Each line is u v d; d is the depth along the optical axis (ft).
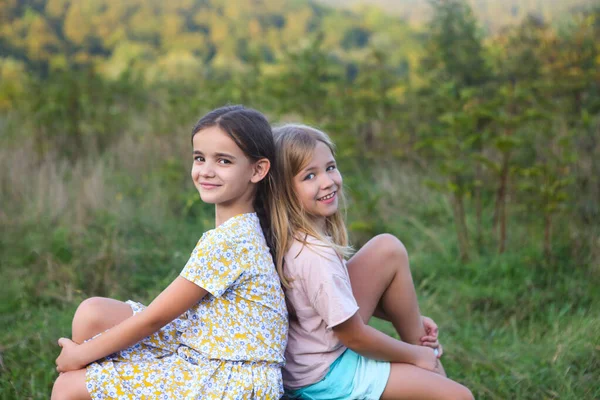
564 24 21.13
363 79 20.34
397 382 7.44
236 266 7.10
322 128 17.35
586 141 16.05
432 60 20.57
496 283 12.87
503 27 22.94
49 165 17.49
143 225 15.03
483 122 16.16
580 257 13.43
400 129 19.43
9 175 16.34
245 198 7.55
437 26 21.02
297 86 19.52
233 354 7.06
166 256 13.71
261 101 20.47
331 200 7.73
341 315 7.12
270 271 7.32
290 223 7.63
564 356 9.87
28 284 12.09
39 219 14.61
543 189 13.25
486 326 11.26
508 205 15.92
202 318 7.22
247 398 6.99
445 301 12.22
